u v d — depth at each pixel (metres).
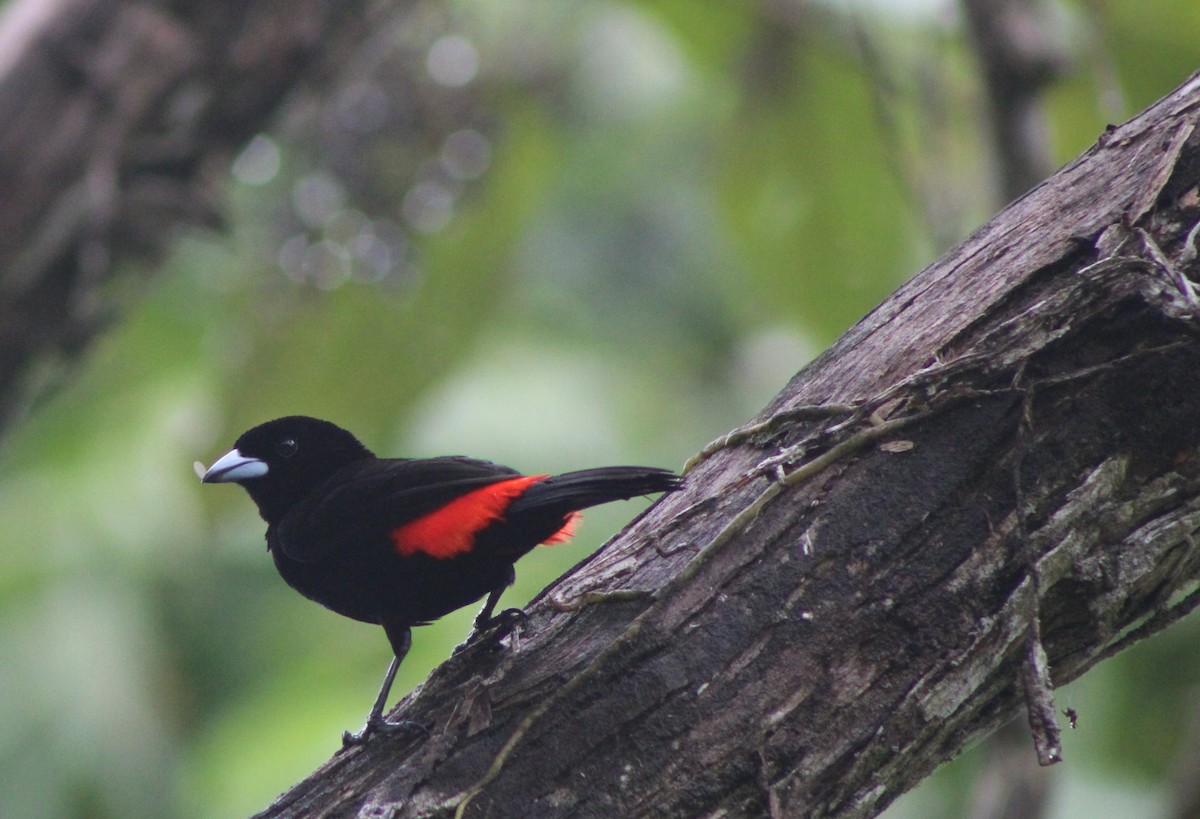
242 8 10.01
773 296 12.19
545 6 11.68
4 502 14.70
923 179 11.02
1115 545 5.44
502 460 15.33
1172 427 5.41
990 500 5.51
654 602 5.78
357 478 7.97
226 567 15.69
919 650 5.46
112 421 14.66
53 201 9.81
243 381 11.83
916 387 5.70
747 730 5.50
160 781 14.08
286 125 11.28
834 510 5.66
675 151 15.87
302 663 14.76
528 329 16.69
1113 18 10.76
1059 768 10.36
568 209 16.44
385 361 11.83
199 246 14.44
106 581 14.66
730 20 11.55
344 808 6.04
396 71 11.24
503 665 6.00
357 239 11.58
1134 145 5.86
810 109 11.57
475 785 5.71
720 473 6.14
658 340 17.16
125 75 9.85
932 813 12.52
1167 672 12.66
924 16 11.19
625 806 5.54
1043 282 5.74
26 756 13.83
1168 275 5.41
